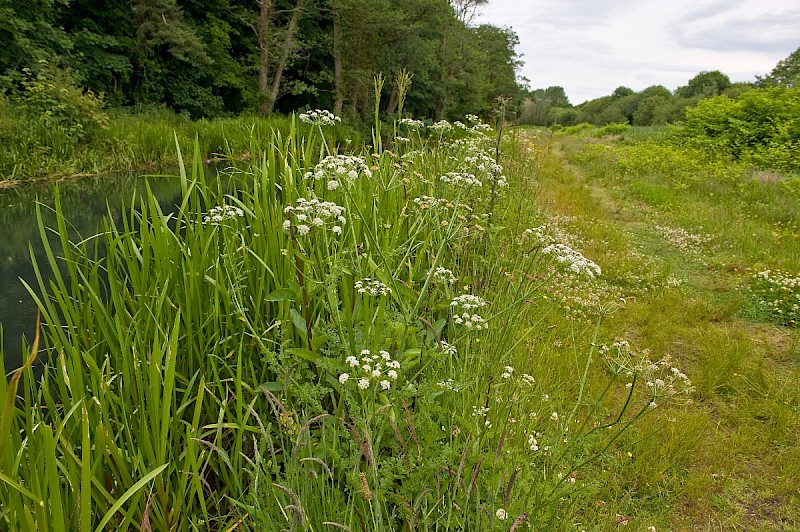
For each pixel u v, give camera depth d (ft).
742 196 35.37
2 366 4.81
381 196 11.09
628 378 12.44
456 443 6.34
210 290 8.89
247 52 90.63
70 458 5.16
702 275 21.67
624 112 259.60
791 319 17.17
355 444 5.93
